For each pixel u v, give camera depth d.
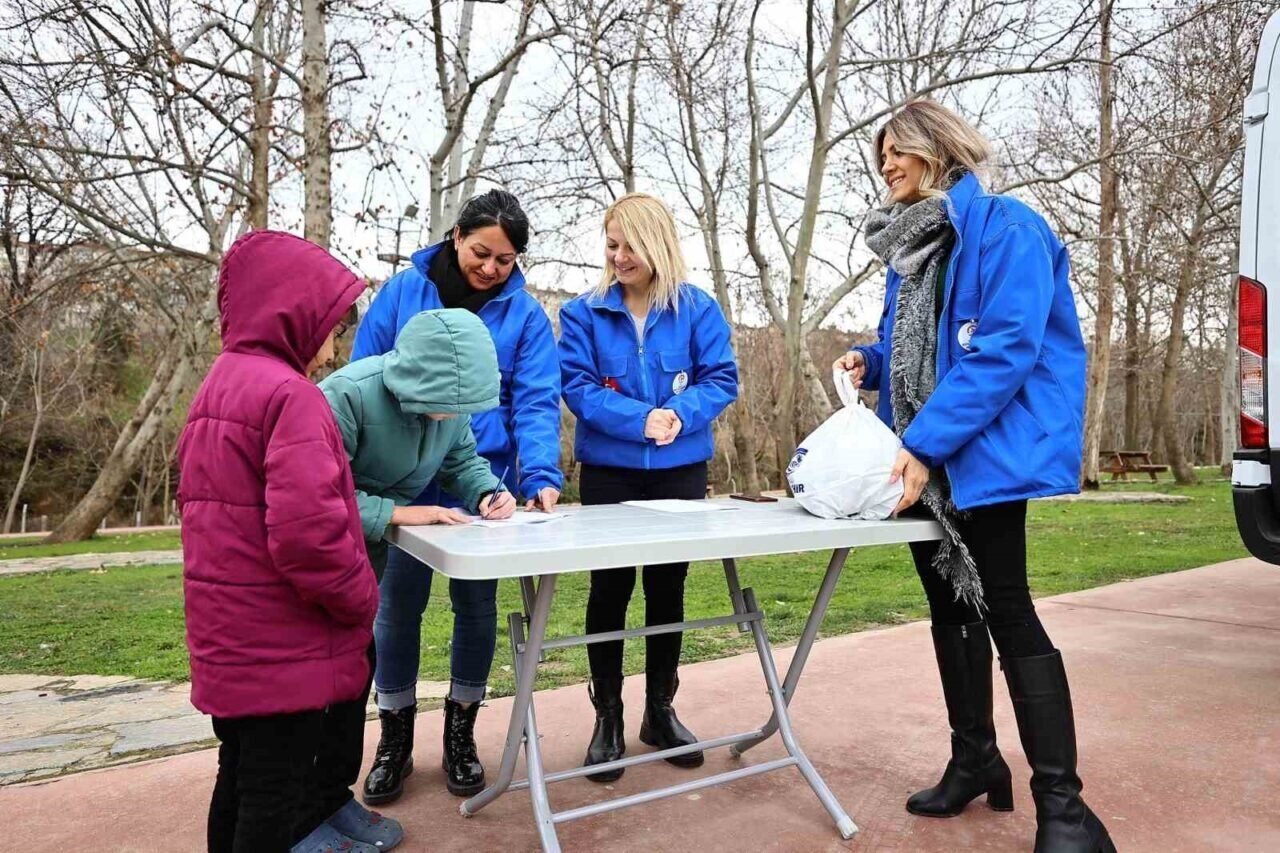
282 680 1.56
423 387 1.85
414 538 1.69
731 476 27.95
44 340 16.84
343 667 1.65
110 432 29.52
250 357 1.67
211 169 9.84
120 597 7.17
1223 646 4.04
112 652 4.89
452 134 9.44
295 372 1.67
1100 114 15.26
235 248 1.71
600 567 1.51
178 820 2.26
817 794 2.19
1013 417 1.98
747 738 2.42
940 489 2.03
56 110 9.00
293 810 1.64
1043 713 1.96
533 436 2.38
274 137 11.23
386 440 2.00
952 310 2.10
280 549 1.51
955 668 2.26
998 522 2.01
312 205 8.66
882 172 2.28
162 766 2.70
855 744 2.78
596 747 2.55
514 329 2.48
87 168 10.29
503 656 4.29
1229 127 11.46
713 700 3.25
